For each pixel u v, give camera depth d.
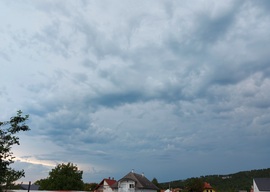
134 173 80.69
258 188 84.88
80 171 97.94
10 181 15.51
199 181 106.38
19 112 16.55
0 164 15.21
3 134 15.91
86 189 97.38
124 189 77.94
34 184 104.44
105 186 88.00
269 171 140.50
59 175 92.38
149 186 82.81
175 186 128.12
